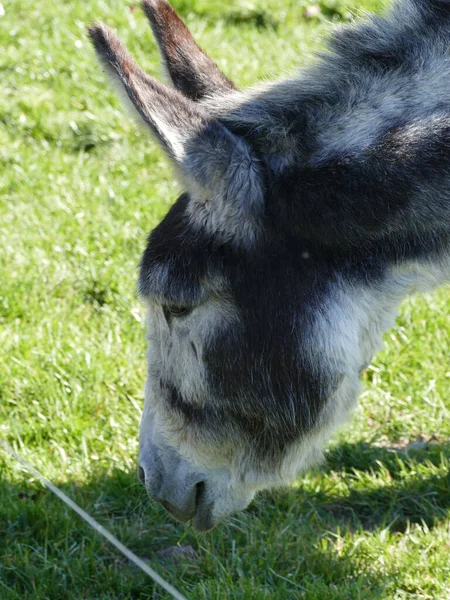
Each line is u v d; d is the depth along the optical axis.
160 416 3.46
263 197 3.11
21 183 7.12
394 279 3.29
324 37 3.50
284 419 3.30
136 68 2.97
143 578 3.96
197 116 2.98
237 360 3.21
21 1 9.65
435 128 3.13
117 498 4.45
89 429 4.87
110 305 5.89
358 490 4.54
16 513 4.26
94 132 7.79
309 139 3.18
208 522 3.55
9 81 8.47
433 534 4.23
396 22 3.41
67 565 4.00
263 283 3.14
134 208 6.78
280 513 4.31
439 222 3.16
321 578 3.93
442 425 4.98
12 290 5.87
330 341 3.20
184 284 3.11
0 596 3.86
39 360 5.32
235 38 9.23
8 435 4.82
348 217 3.08
